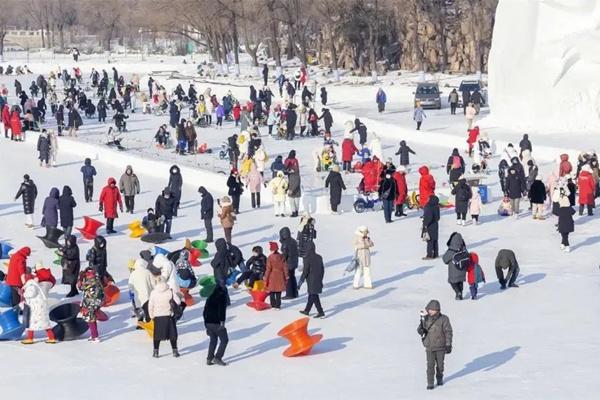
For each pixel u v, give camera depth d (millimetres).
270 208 49750
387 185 45000
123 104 86375
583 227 42625
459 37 113062
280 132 70812
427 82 94062
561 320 29172
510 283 33469
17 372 26250
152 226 43156
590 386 22922
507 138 66500
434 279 35000
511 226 43406
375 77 105625
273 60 131250
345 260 38531
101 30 191000
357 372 25234
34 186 46344
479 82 89688
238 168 58250
